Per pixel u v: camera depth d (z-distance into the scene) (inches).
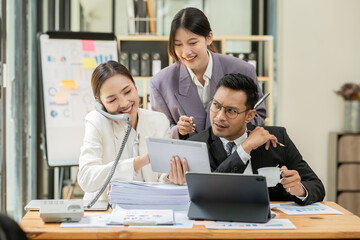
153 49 174.7
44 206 61.4
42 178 141.7
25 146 131.5
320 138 177.6
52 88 125.2
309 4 174.6
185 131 88.0
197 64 94.0
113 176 72.1
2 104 113.5
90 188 73.0
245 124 75.6
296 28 174.4
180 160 66.2
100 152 77.5
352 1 176.2
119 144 79.5
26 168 132.0
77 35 129.4
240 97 70.9
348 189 179.5
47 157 122.4
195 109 100.3
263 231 56.6
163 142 65.4
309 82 175.8
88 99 127.6
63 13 173.0
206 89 100.9
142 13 172.9
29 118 137.9
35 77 144.2
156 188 66.4
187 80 100.0
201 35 92.0
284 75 174.4
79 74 128.0
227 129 72.4
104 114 77.9
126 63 167.9
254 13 186.9
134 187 66.4
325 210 67.9
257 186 59.9
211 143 77.9
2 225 26.8
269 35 180.9
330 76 176.9
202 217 61.7
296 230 57.2
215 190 62.0
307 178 77.3
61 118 124.8
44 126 123.3
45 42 126.7
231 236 56.0
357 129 177.0
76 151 124.6
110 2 187.3
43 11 154.9
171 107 101.7
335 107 178.1
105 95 76.5
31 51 143.5
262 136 71.1
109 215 64.7
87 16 187.0
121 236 55.8
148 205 66.7
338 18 176.2
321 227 58.7
